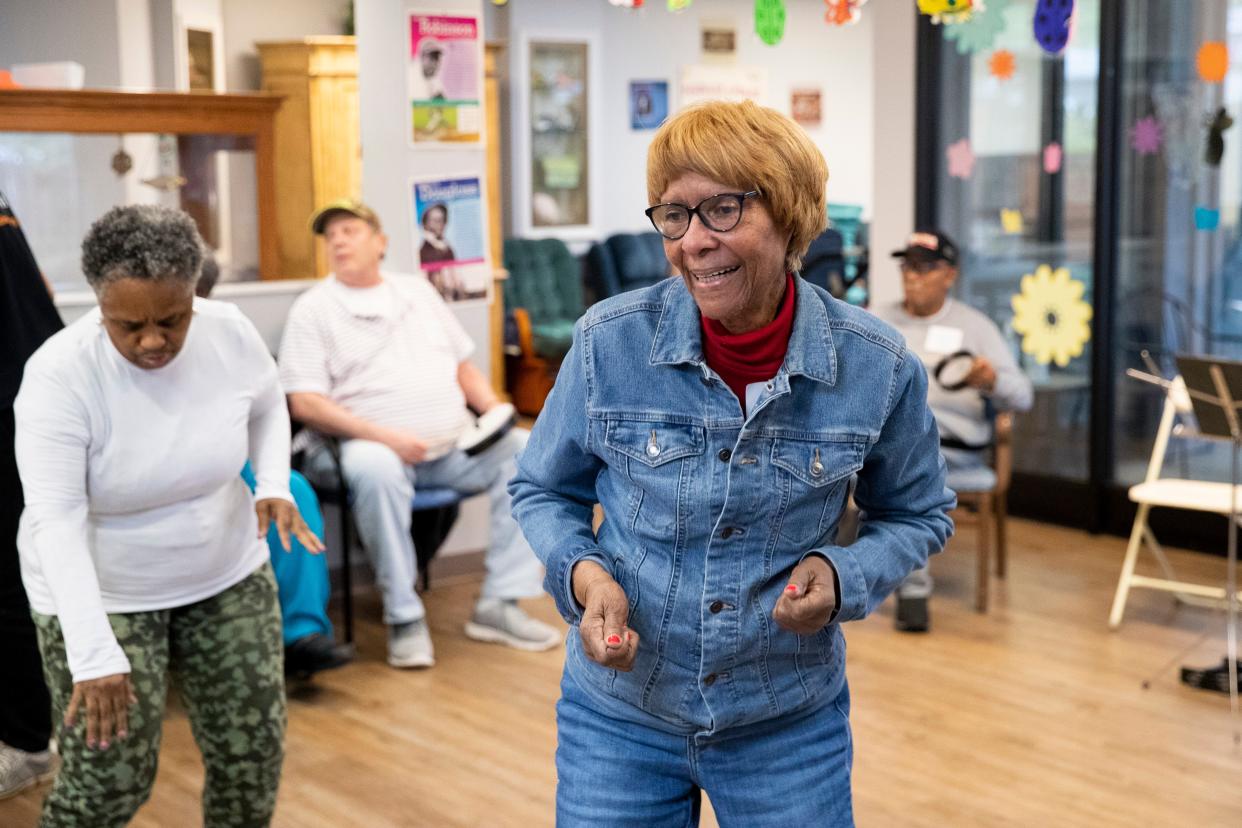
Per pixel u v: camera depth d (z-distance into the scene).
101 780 2.23
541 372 8.99
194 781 3.49
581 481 1.77
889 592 1.71
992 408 4.98
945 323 4.95
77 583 2.11
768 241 1.53
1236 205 5.44
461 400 4.77
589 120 10.41
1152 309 5.74
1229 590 4.04
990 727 3.82
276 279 6.43
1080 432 6.02
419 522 4.84
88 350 2.18
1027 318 5.77
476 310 5.18
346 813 3.30
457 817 3.28
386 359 4.61
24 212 5.71
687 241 1.52
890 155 6.63
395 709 3.99
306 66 6.34
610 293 9.94
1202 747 3.67
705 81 10.97
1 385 3.12
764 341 1.60
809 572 1.61
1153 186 5.68
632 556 1.67
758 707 1.69
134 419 2.22
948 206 6.48
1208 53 5.05
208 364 2.31
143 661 2.28
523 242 9.53
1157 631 4.66
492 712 3.96
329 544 5.05
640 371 1.63
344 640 4.55
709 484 1.61
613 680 1.72
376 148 4.94
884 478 1.72
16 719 3.30
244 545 2.42
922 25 6.40
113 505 2.25
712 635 1.64
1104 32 5.70
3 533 3.19
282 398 2.52
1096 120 5.79
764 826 1.72
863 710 3.95
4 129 5.54
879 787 3.43
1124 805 3.32
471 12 5.06
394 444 4.46
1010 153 6.18
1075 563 5.51
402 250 5.00
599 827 1.72
